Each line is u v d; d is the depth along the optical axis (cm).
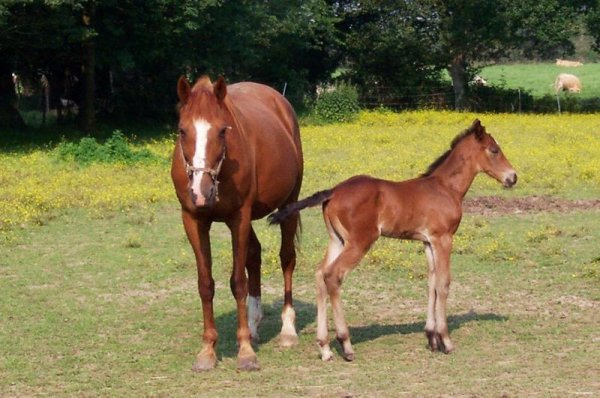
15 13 2411
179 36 2980
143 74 3347
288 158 852
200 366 738
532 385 667
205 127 698
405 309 949
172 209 1586
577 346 786
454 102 4056
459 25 3894
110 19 2770
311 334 862
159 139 2908
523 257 1181
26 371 742
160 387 693
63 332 869
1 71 2875
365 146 2527
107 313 944
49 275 1117
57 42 2588
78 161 2136
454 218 787
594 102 4125
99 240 1327
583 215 1493
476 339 820
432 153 2295
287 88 3791
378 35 3978
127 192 1680
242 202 759
